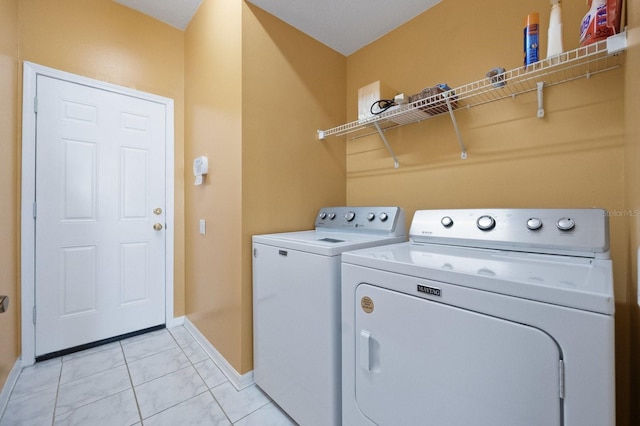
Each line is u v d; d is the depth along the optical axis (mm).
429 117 1717
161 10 2232
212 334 1942
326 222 1847
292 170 1878
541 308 625
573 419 589
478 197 1524
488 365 704
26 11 1792
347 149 2260
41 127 1844
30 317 1797
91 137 2043
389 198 1962
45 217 1864
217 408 1438
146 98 2277
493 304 695
